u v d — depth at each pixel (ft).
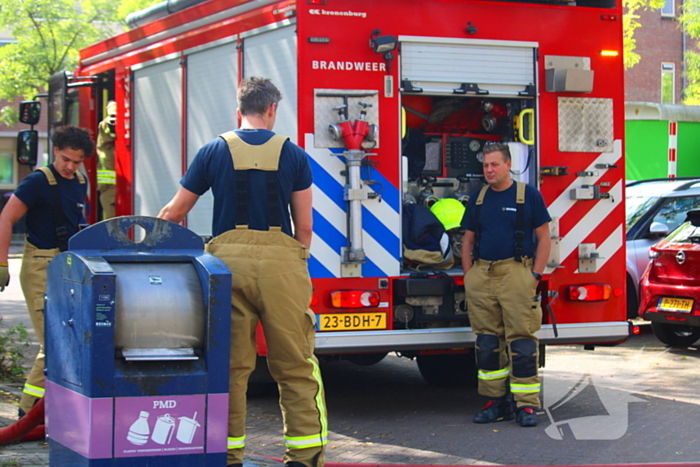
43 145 219.61
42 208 41.09
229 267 30.91
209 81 54.65
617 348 76.64
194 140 56.18
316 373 32.42
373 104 47.70
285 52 47.83
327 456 41.60
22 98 204.03
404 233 50.62
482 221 48.03
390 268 48.39
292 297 31.30
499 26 50.21
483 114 54.29
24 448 38.93
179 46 57.72
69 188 41.86
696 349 75.87
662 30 224.33
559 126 51.60
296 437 31.73
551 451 42.24
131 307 25.45
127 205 65.16
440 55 49.08
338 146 47.14
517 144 51.03
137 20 65.36
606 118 52.60
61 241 41.55
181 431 25.77
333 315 47.16
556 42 51.42
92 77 68.39
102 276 24.61
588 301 51.88
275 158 31.78
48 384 28.94
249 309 31.53
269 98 33.01
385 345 47.75
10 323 90.94
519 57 50.75
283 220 31.81
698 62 181.57
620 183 52.85
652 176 125.70
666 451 42.11
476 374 59.00
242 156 31.63
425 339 48.67
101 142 68.39
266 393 54.13
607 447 42.91
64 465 27.25
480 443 43.96
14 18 171.83
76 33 174.19
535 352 47.70
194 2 59.11
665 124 125.49
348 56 47.32
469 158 55.93
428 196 54.29
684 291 71.77
